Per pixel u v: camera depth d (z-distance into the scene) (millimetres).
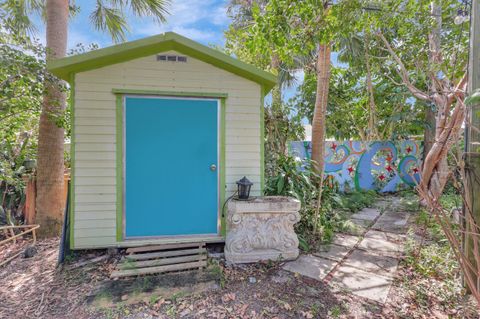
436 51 4152
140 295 2406
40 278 2787
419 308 2199
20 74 3176
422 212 4789
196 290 2482
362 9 3225
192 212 3438
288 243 3109
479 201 2234
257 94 3582
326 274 2770
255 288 2518
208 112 3463
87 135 3186
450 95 3654
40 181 4160
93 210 3209
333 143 7039
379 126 7656
